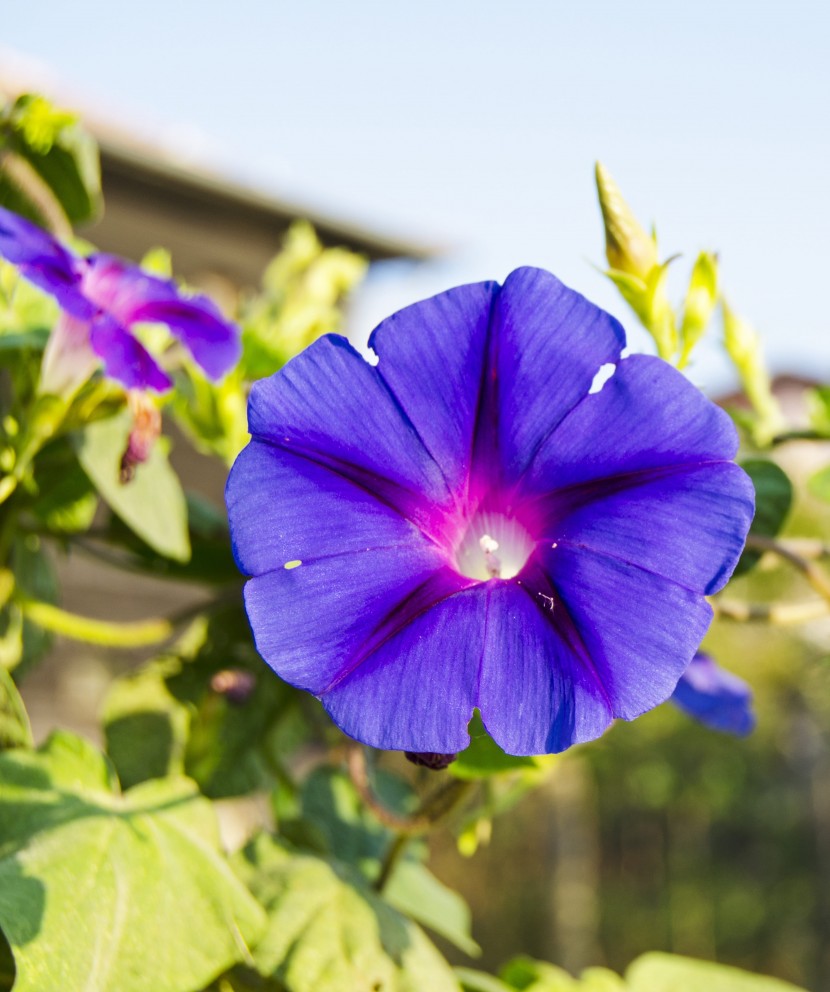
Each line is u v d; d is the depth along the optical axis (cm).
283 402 22
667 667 21
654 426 22
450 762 23
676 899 270
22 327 30
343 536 22
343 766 33
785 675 228
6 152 32
